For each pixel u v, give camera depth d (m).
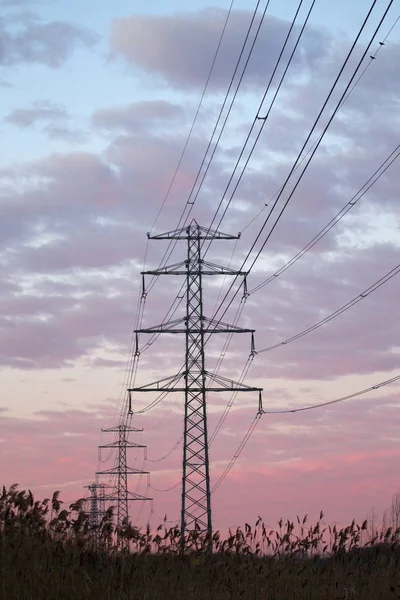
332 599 20.22
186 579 20.30
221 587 20.09
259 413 60.16
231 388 59.09
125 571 19.52
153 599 18.27
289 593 20.47
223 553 22.92
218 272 58.91
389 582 21.11
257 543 23.56
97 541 21.03
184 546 22.47
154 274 59.56
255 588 20.44
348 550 23.92
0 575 18.00
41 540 20.33
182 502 56.31
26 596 17.11
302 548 23.83
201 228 59.59
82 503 21.34
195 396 58.56
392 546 24.08
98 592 17.95
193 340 59.19
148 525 22.00
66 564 19.36
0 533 20.34
